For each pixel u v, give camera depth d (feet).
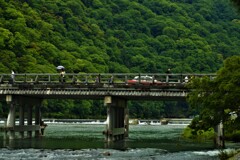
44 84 194.70
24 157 144.15
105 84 188.96
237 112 135.44
